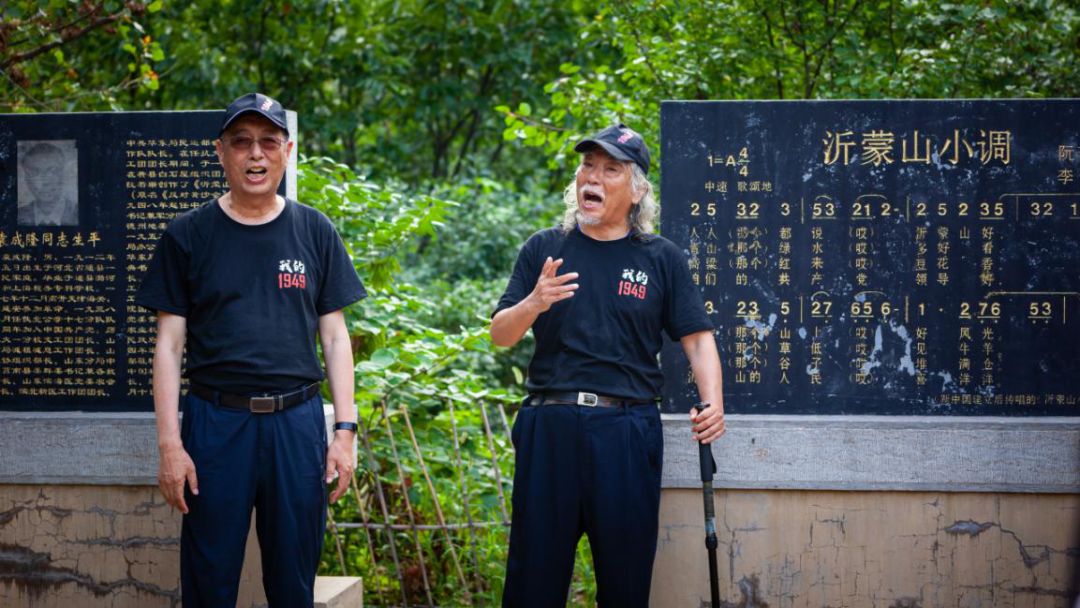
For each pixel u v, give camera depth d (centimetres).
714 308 342
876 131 338
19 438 349
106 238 351
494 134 1006
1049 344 337
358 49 850
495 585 415
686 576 340
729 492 340
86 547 350
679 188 342
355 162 946
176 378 284
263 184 282
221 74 777
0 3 435
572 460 294
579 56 859
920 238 338
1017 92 460
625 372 297
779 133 340
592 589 408
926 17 480
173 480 276
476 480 472
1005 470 331
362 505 421
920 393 339
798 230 340
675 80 503
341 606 346
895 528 336
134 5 462
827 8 487
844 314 340
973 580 335
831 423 335
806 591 338
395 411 454
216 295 282
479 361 707
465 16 880
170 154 349
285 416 285
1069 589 331
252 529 343
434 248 827
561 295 276
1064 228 335
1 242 354
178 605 349
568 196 318
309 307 291
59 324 354
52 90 509
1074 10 471
